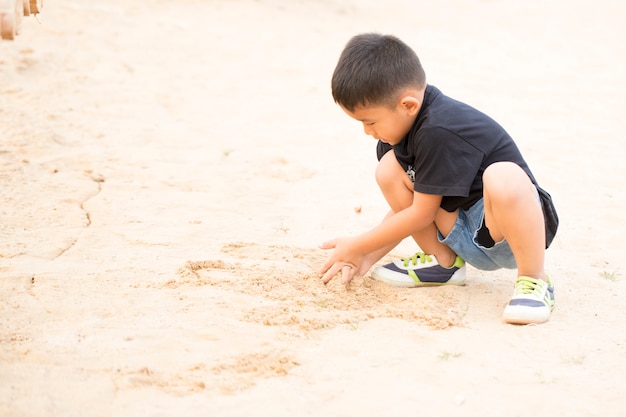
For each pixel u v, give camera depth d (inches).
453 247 170.6
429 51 514.6
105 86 387.2
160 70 427.2
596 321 162.6
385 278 178.2
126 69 421.7
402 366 141.3
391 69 155.3
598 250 206.4
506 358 145.3
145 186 254.5
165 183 258.5
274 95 395.9
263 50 492.4
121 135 314.3
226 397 129.6
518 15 671.1
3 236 202.8
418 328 156.5
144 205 235.6
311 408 127.4
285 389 132.3
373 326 156.8
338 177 274.4
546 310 160.4
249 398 129.3
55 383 130.9
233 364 139.3
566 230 221.3
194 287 171.5
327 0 682.8
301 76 437.7
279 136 327.0
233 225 220.8
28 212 221.9
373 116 159.2
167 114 351.9
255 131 333.1
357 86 156.0
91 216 223.6
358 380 136.1
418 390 133.6
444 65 473.1
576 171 281.0
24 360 138.4
